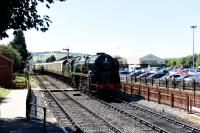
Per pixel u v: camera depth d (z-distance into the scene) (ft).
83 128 67.26
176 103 98.02
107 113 86.22
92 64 124.16
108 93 123.34
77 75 147.64
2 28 57.06
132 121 75.41
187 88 114.42
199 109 92.63
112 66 123.65
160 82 132.67
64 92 139.64
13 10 57.77
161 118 79.51
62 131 59.26
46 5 59.57
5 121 66.39
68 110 90.84
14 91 135.13
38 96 123.44
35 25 59.82
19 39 380.58
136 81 154.20
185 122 75.77
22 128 59.67
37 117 74.69
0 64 161.38
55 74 260.01
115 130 64.44
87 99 116.78
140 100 116.26
